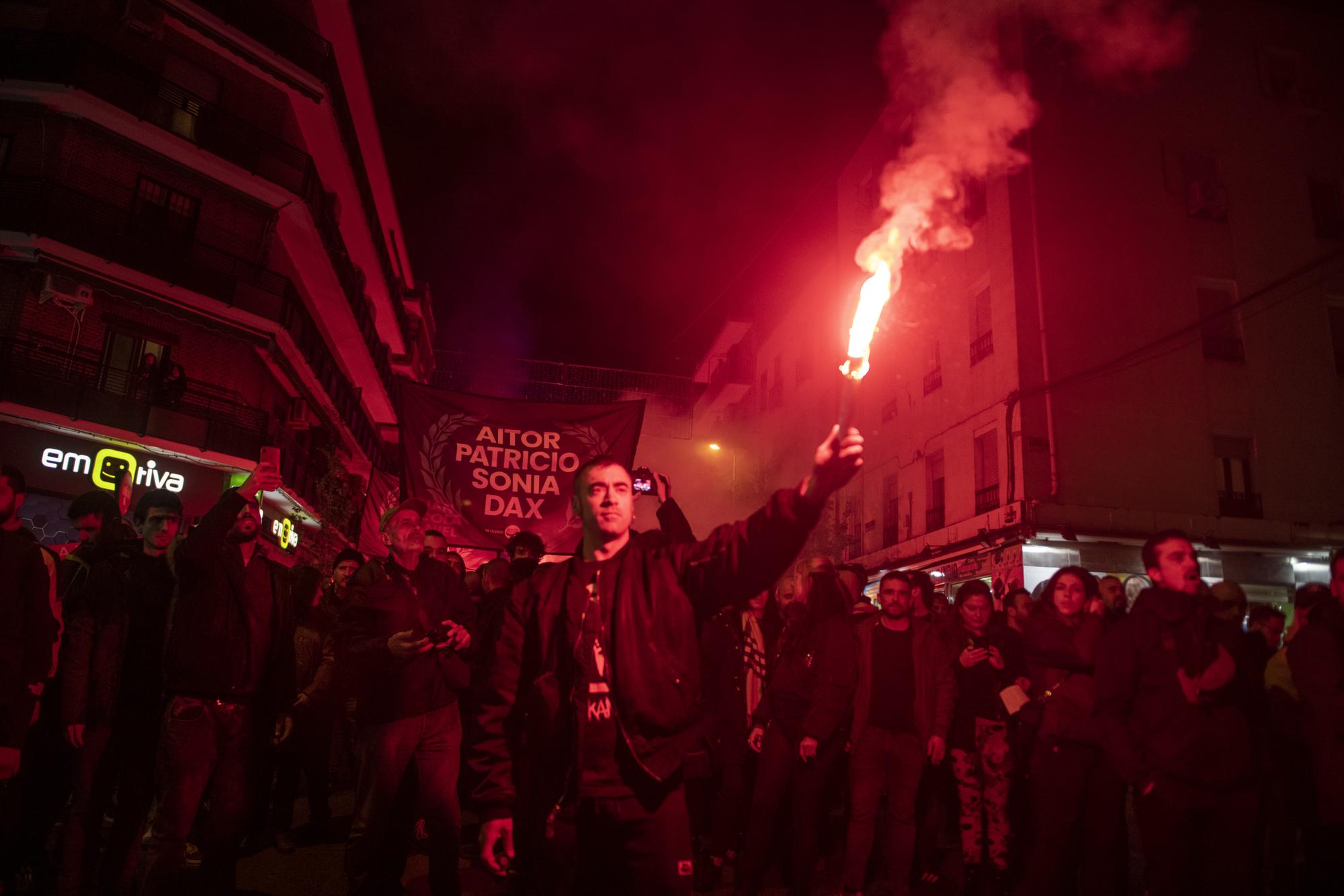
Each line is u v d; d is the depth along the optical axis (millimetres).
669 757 2422
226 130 20938
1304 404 19281
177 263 19609
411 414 6891
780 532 2227
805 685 4922
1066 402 17891
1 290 17781
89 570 4492
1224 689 3449
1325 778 3334
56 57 18234
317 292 26625
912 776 4793
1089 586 4734
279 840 5746
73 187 18531
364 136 27141
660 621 2463
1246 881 3336
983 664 5273
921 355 22391
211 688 3916
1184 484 18141
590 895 2428
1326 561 18391
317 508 25297
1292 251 20031
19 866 4418
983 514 18688
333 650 5594
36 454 17875
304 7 22672
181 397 19781
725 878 5465
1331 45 21438
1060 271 18438
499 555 6824
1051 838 4285
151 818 3859
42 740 4465
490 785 2547
